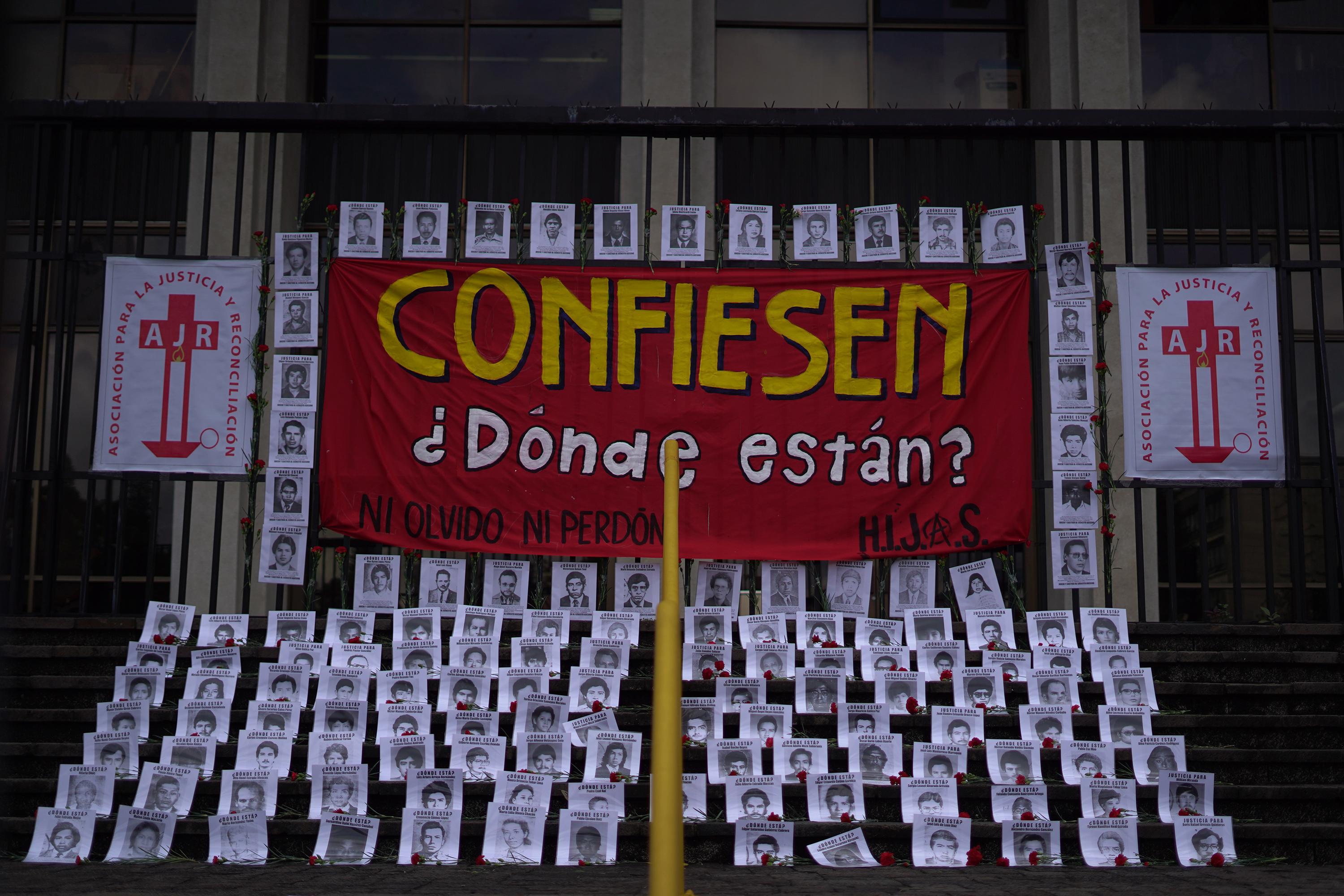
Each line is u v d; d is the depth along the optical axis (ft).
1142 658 16.28
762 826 14.08
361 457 18.07
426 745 14.85
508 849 13.92
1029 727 15.37
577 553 17.85
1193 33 30.27
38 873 13.12
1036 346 18.60
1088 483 18.16
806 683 15.74
